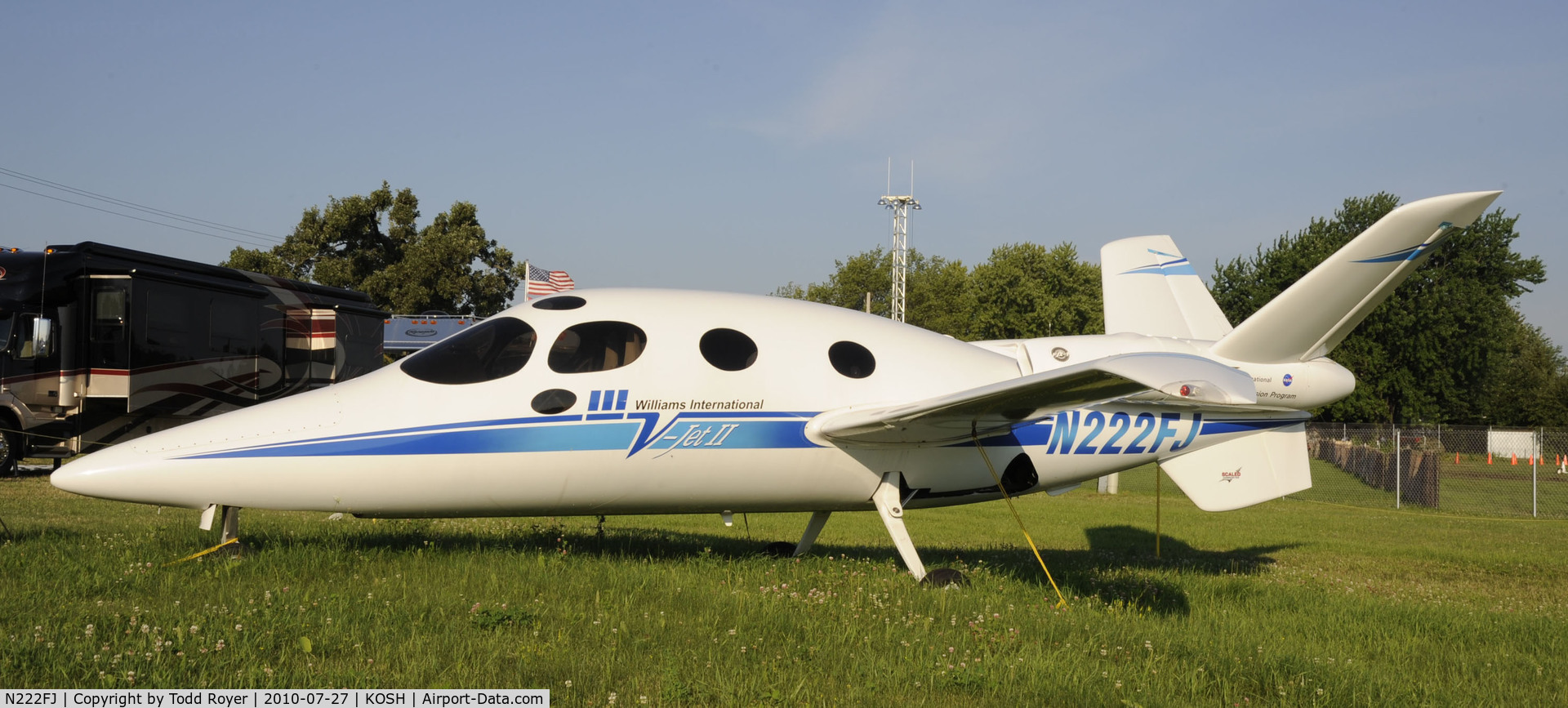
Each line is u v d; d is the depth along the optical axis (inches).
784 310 306.0
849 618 223.0
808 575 278.1
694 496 290.5
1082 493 857.5
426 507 273.1
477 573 249.0
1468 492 1048.8
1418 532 572.7
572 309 286.2
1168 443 344.5
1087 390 247.9
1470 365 1768.0
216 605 202.4
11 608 190.7
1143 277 421.4
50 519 374.6
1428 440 1210.6
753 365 288.8
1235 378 217.5
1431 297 1775.3
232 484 256.5
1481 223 1798.7
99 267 637.3
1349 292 327.9
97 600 202.8
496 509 280.2
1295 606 286.4
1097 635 219.8
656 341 283.0
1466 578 388.2
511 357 276.8
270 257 1689.2
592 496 281.9
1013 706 168.7
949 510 638.5
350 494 265.0
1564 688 208.8
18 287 620.4
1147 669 195.0
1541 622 270.8
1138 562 385.4
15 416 619.2
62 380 632.4
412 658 173.5
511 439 269.3
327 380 809.5
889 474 304.7
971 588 278.7
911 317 2532.0
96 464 251.6
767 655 190.2
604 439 274.4
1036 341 354.6
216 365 702.5
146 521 377.4
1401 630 257.8
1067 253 2434.8
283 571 240.8
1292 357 350.0
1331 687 187.8
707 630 204.2
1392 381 1768.0
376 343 885.8
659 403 278.4
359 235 1760.6
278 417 264.7
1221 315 418.0
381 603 211.0
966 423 285.0
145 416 659.4
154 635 172.2
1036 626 227.3
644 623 206.7
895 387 301.0
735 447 284.4
